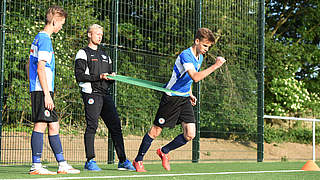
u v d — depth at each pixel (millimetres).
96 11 27469
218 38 27859
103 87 16156
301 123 45062
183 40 31484
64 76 22000
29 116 23766
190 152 28641
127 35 31984
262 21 28141
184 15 30859
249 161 28141
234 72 27656
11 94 23297
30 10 23812
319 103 48656
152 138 15836
